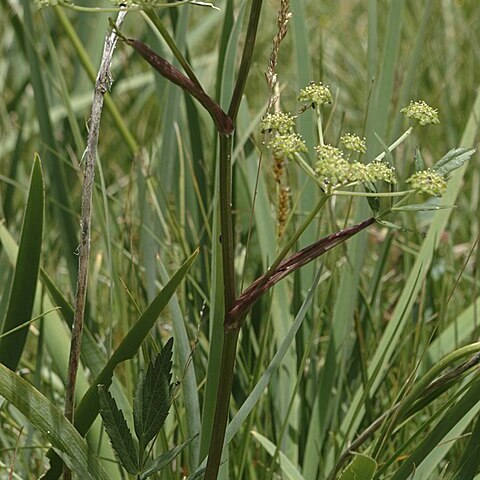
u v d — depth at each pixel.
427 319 1.10
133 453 0.82
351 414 1.00
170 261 1.20
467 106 1.70
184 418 0.98
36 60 1.11
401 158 1.33
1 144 1.52
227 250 0.78
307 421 1.02
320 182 0.76
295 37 1.08
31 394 0.82
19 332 0.90
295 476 0.93
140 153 1.12
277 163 0.99
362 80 1.89
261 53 2.00
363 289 1.09
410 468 0.86
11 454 0.99
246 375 1.01
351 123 1.80
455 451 0.98
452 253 1.22
